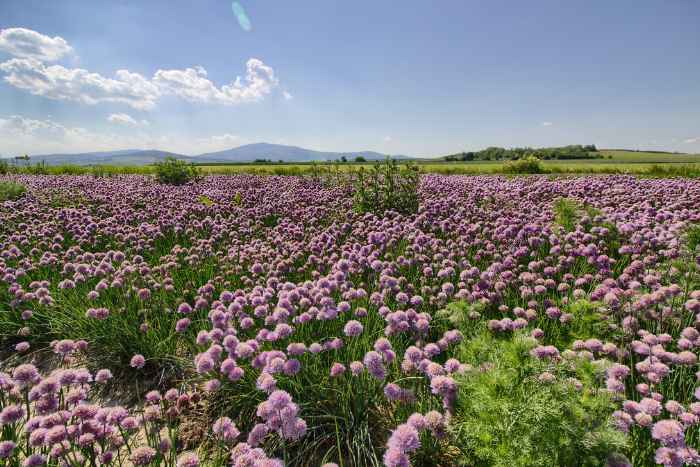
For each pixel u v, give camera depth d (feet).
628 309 11.62
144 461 6.58
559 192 40.14
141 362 9.72
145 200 41.16
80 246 22.80
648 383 9.16
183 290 16.65
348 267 15.84
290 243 21.93
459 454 8.27
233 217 33.14
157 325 14.03
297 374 9.95
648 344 9.50
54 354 13.38
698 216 23.04
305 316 11.23
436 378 7.63
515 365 7.23
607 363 8.05
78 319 13.70
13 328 14.16
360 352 11.00
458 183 54.19
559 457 6.37
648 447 7.23
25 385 7.75
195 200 42.42
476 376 7.63
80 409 7.22
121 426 7.56
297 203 39.65
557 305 13.15
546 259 17.71
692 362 8.44
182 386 11.32
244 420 9.83
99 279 16.65
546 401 6.82
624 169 85.20
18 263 18.62
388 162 35.68
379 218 31.32
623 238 19.80
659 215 23.49
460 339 9.75
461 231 24.11
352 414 9.15
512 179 61.77
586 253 15.96
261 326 13.17
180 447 9.04
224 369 8.80
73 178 70.28
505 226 23.66
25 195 43.80
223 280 17.17
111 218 29.94
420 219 26.25
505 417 6.66
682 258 13.67
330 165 69.46
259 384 7.80
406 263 17.31
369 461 8.45
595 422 6.92
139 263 18.54
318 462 8.54
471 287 14.98
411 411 8.80
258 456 6.58
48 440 6.64
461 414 7.51
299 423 7.18
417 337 11.95
